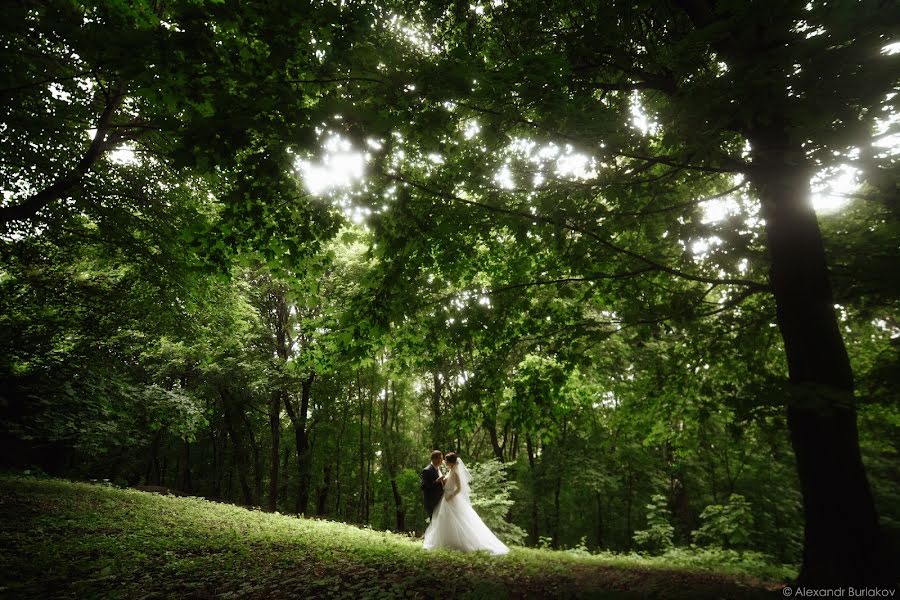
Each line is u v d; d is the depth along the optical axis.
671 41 4.77
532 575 5.47
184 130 3.02
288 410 23.34
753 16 2.21
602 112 3.83
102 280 11.42
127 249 9.84
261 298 21.70
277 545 7.21
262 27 3.20
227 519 9.90
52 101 7.66
